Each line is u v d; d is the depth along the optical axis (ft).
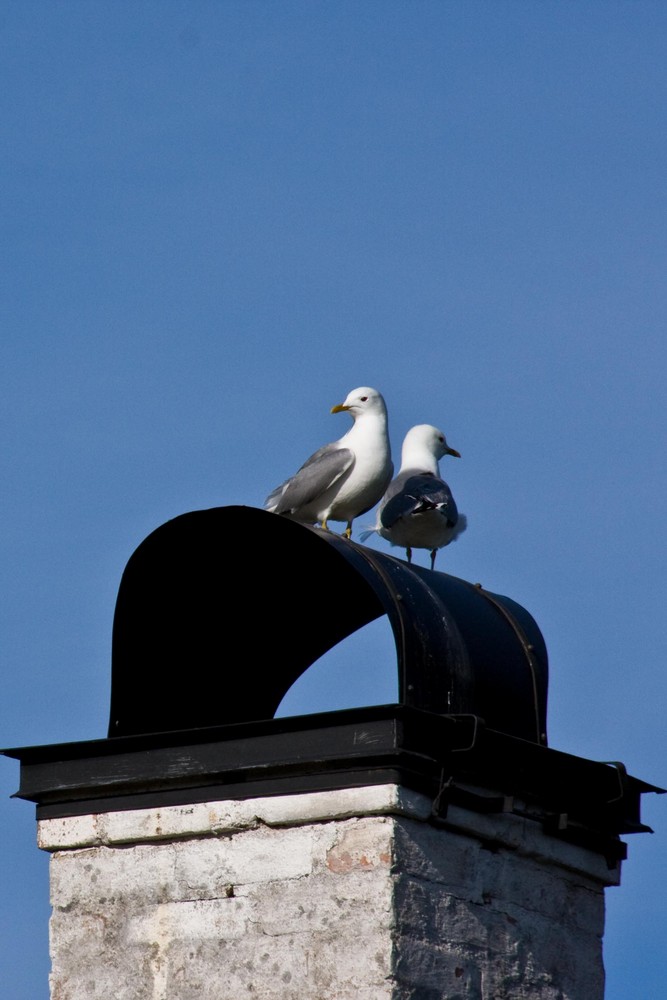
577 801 42.32
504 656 42.22
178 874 39.88
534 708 42.32
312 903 38.47
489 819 40.27
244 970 38.78
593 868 42.68
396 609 39.78
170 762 40.19
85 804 40.98
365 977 37.68
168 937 39.68
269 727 39.24
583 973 42.04
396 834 38.19
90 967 40.27
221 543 42.75
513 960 40.24
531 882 41.29
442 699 39.68
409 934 38.04
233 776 39.52
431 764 38.73
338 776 38.60
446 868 39.22
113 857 40.63
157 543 42.01
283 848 38.99
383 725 38.34
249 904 39.09
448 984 38.58
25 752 41.52
